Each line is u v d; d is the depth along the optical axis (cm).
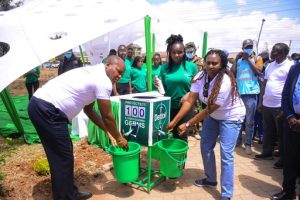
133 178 356
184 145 371
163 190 379
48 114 287
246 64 507
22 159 454
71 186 309
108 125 311
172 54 395
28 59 357
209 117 368
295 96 321
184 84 402
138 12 476
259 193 375
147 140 356
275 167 456
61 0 499
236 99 333
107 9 462
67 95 294
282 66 445
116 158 343
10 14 439
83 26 401
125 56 720
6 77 344
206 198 360
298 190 379
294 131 328
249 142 522
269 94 459
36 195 353
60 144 295
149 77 502
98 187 385
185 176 424
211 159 377
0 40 376
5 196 343
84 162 450
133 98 364
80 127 570
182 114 366
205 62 330
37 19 409
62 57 837
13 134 573
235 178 420
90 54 823
